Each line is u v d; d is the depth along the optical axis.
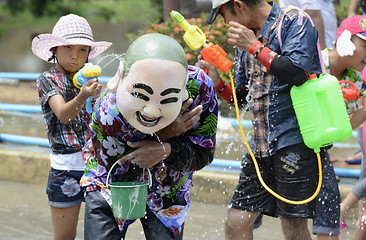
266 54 5.74
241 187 6.57
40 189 10.40
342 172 9.05
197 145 5.29
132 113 4.70
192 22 12.91
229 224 6.66
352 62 6.52
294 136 5.96
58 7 41.88
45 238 8.17
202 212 8.91
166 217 5.39
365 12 10.41
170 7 13.76
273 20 5.91
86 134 6.56
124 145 5.21
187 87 5.06
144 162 5.06
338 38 6.54
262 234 8.04
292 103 5.92
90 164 5.62
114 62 17.84
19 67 30.11
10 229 8.50
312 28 5.84
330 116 5.75
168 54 4.59
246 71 6.23
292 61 5.66
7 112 15.00
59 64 6.55
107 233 5.31
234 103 6.68
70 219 6.65
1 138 11.88
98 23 36.91
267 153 6.14
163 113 4.66
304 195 6.02
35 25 40.22
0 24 40.47
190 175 5.58
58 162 6.52
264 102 6.07
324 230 6.59
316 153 6.01
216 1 6.04
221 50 6.09
